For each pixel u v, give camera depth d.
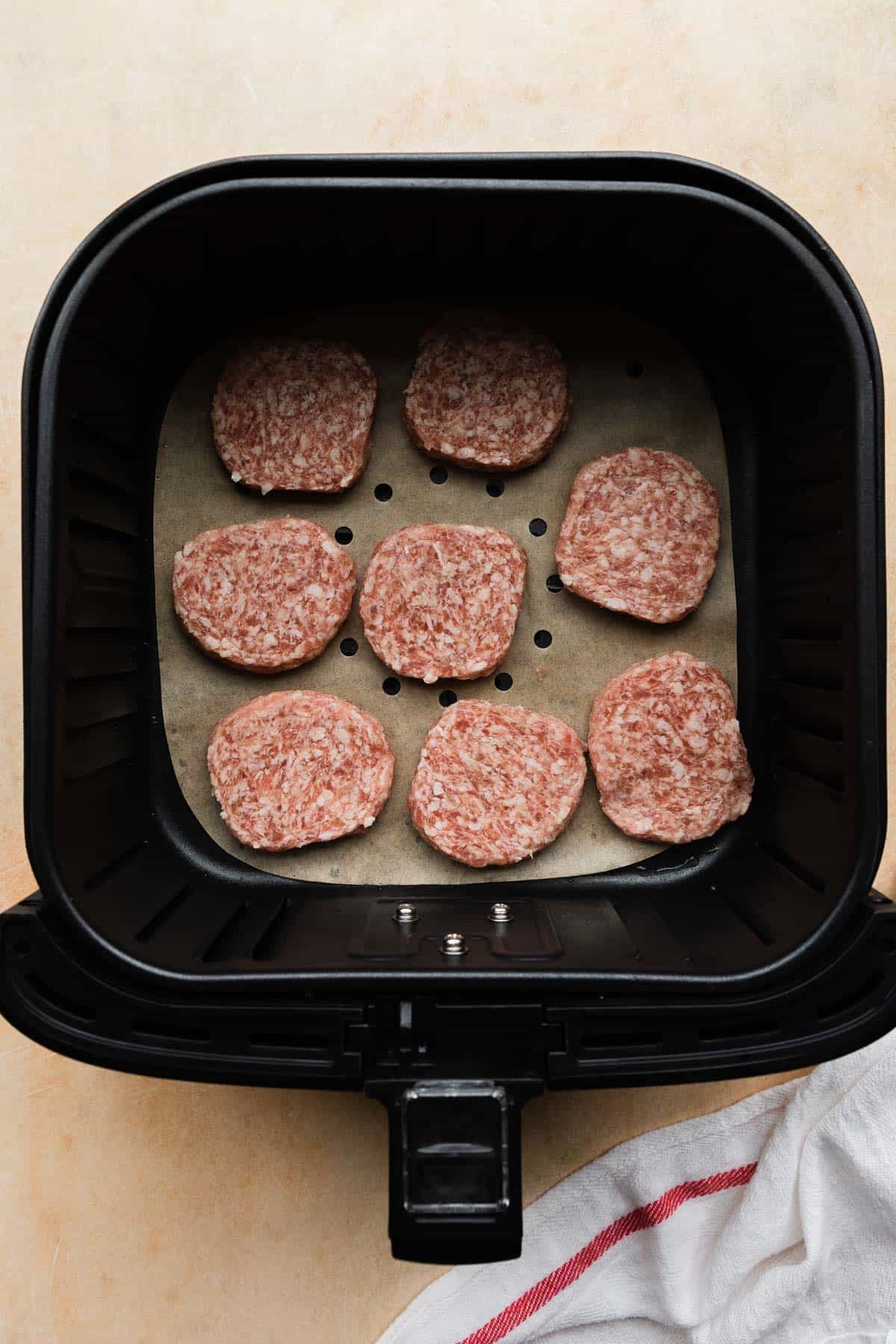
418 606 0.91
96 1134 1.01
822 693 0.78
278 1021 0.70
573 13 1.01
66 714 0.73
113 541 0.84
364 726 0.90
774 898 0.80
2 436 1.01
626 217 0.76
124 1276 1.00
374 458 0.93
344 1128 1.02
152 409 0.91
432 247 0.83
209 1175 1.01
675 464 0.91
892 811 0.99
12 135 1.01
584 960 0.72
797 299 0.77
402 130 1.01
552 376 0.91
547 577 0.93
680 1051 0.71
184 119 1.01
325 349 0.91
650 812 0.90
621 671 0.92
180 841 0.90
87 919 0.70
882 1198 0.94
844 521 0.73
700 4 1.01
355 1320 1.00
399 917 0.81
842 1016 0.71
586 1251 1.00
